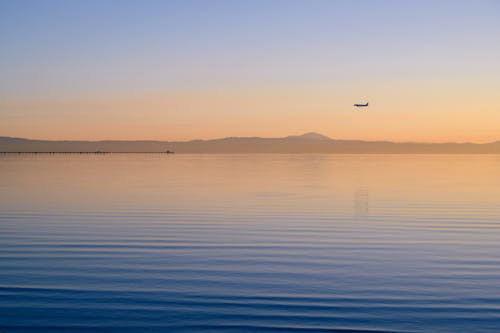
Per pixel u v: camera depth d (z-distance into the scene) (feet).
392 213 53.93
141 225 45.55
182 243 37.24
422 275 27.94
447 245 36.32
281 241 37.99
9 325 20.58
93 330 20.10
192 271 28.91
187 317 21.48
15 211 55.16
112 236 39.99
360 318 21.33
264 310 22.31
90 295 24.39
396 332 19.83
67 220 48.49
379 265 30.25
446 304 23.07
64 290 25.18
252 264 30.60
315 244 36.78
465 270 29.01
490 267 29.71
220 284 26.30
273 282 26.66
